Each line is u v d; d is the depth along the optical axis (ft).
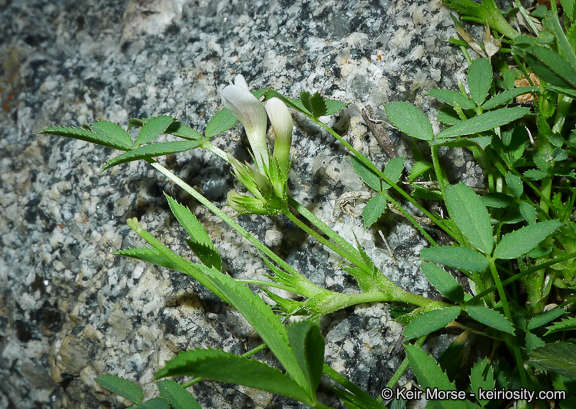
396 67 0.38
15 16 0.50
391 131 0.37
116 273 0.39
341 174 0.37
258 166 0.34
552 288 0.36
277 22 0.41
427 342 0.36
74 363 0.39
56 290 0.41
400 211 0.36
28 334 0.41
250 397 0.36
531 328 0.33
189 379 0.37
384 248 0.37
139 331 0.38
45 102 0.46
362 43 0.39
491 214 0.36
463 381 0.35
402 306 0.35
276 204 0.34
